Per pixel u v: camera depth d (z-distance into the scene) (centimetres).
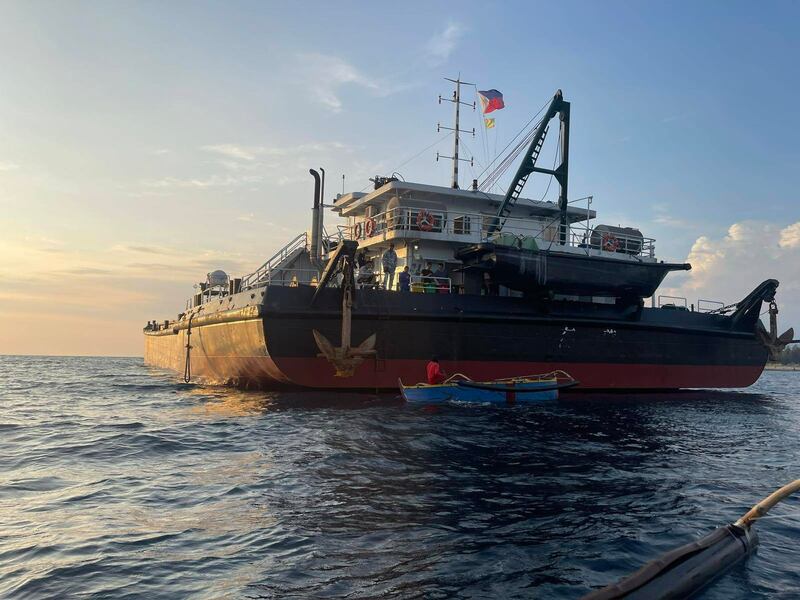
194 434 1359
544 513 748
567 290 2209
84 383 3506
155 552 607
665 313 2489
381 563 578
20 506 781
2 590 521
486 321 2116
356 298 1980
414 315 2027
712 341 2573
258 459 1068
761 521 723
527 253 2119
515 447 1193
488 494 836
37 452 1172
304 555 597
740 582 538
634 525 705
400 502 789
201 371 2931
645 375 2436
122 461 1080
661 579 510
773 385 4594
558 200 2652
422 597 505
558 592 519
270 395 2172
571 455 1129
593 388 2361
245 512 744
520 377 2189
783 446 1320
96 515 737
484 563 581
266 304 1930
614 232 2731
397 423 1474
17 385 3372
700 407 2136
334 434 1314
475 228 2494
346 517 723
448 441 1238
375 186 2752
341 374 1909
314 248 2470
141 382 3497
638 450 1208
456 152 2873
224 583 532
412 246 2338
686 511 768
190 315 3281
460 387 1908
